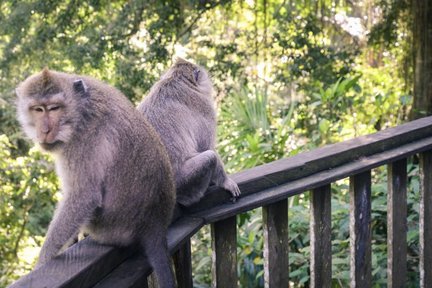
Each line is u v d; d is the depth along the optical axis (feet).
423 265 12.62
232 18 42.60
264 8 39.47
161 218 8.75
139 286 8.25
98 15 40.24
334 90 22.75
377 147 11.68
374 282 14.10
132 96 37.68
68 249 8.20
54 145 9.04
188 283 9.61
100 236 8.75
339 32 44.32
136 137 8.82
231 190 9.87
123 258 8.58
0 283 38.63
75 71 39.50
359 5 44.62
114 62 38.55
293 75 37.86
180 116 12.68
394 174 11.84
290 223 16.12
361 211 11.40
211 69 37.58
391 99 31.32
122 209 8.68
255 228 17.39
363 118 29.71
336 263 14.16
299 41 37.58
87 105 8.92
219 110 31.19
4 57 40.57
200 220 9.48
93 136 8.87
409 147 11.97
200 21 42.32
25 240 42.60
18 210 40.88
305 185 10.23
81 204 8.78
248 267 17.08
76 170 8.92
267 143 23.81
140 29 39.52
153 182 8.68
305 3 41.22
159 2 37.99
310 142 24.99
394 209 11.93
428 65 36.70
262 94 27.81
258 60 42.88
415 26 37.63
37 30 40.22
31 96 8.90
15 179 41.63
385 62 45.29
